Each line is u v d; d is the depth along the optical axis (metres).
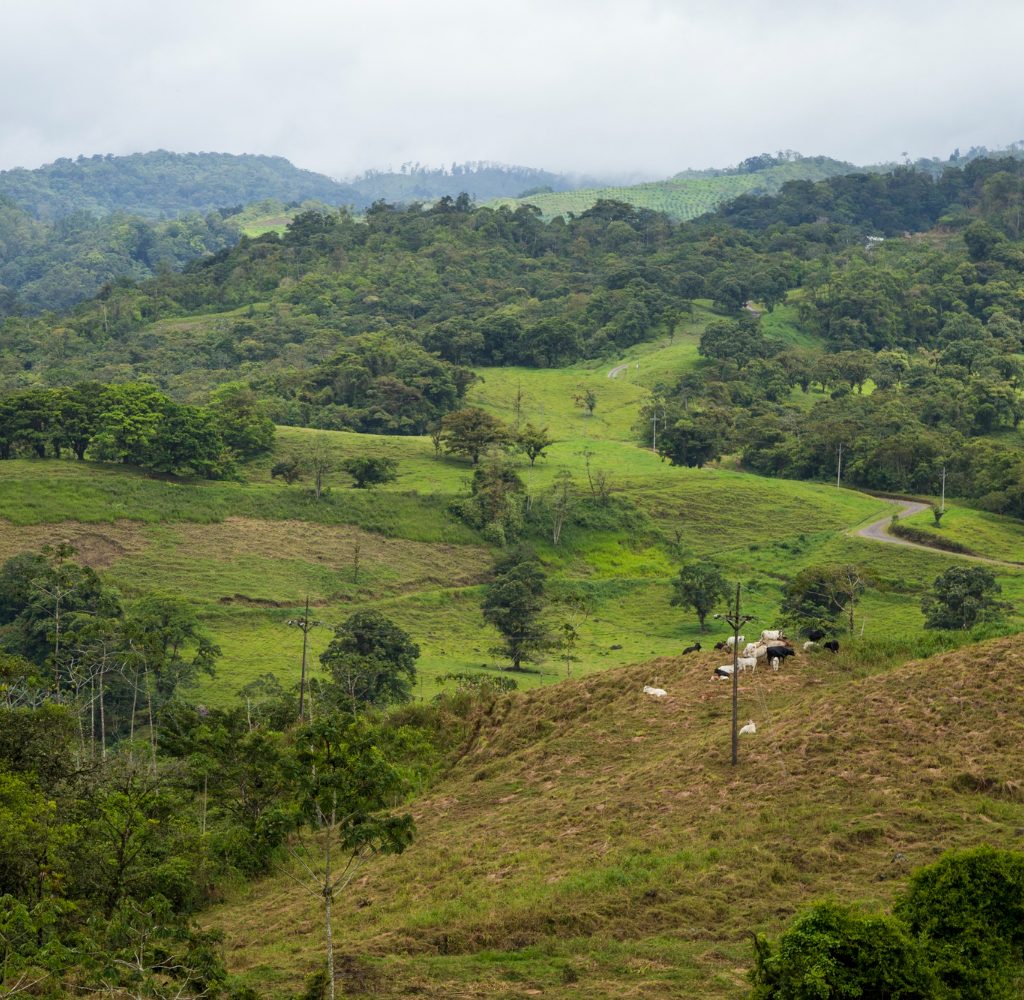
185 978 28.44
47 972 29.27
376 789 27.33
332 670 93.19
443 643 119.56
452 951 33.88
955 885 28.36
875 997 25.45
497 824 47.12
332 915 39.84
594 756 54.53
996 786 42.62
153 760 57.31
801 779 45.53
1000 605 114.44
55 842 37.47
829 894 35.31
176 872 41.16
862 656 62.44
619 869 38.53
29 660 94.88
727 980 30.02
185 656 103.81
